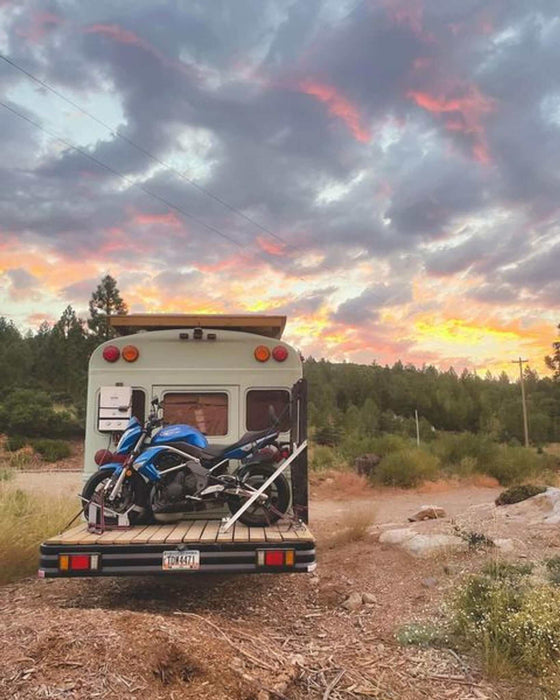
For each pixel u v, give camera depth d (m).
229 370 6.93
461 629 4.77
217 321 7.05
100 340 42.44
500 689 3.98
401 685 3.99
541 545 7.22
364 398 77.81
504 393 78.12
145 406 6.84
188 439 6.09
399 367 103.75
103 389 6.52
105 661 3.52
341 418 49.44
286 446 6.42
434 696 3.86
